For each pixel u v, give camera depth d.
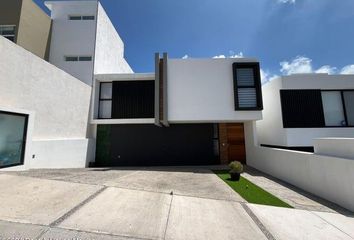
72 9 13.97
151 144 12.29
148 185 6.07
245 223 3.79
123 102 12.66
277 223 3.88
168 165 12.08
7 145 6.64
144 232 3.20
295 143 10.14
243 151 12.35
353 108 10.59
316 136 10.23
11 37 10.95
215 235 3.28
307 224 3.88
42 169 7.91
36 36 12.25
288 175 7.45
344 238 3.37
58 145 9.18
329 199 5.35
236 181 7.35
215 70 10.50
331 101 10.66
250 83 10.44
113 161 12.27
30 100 7.71
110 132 12.52
